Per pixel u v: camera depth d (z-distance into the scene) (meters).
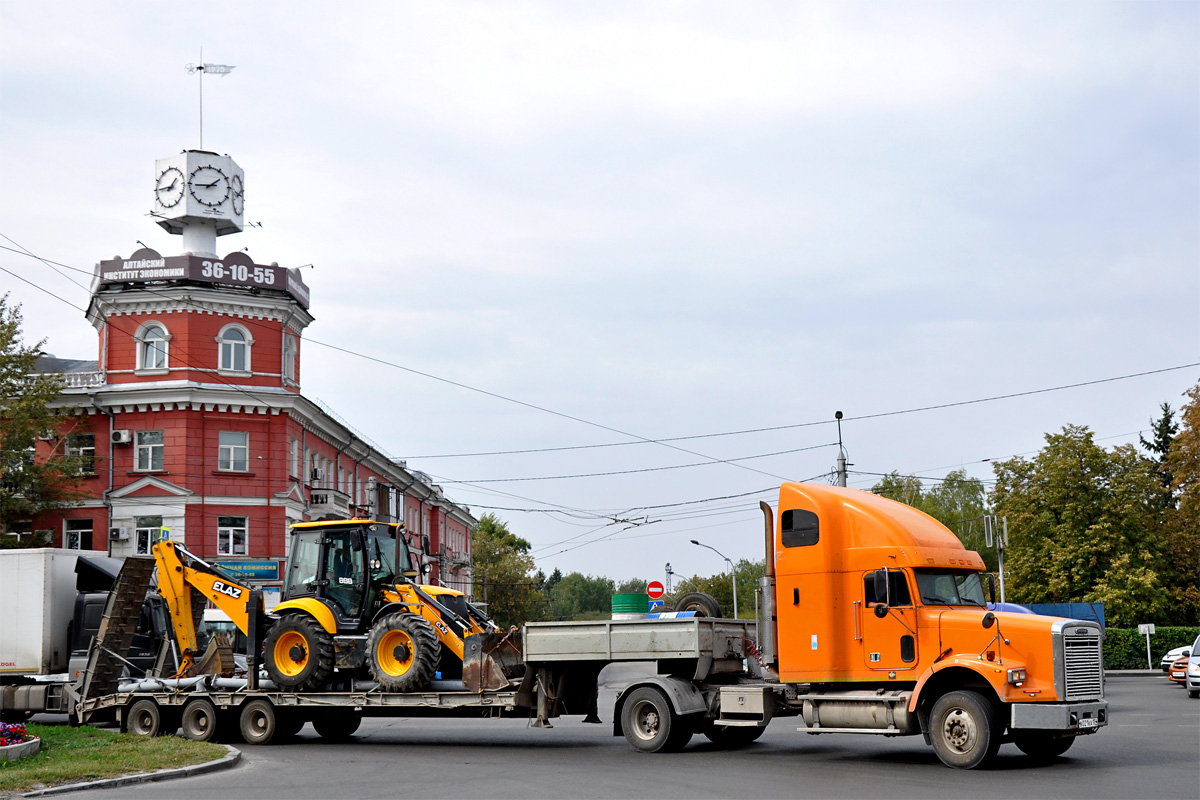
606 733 23.09
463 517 90.50
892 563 16.62
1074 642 15.39
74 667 25.62
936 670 15.76
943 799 12.29
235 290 47.50
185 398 46.09
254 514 46.88
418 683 19.41
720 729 18.84
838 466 37.16
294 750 19.41
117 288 47.41
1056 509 53.50
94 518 46.31
